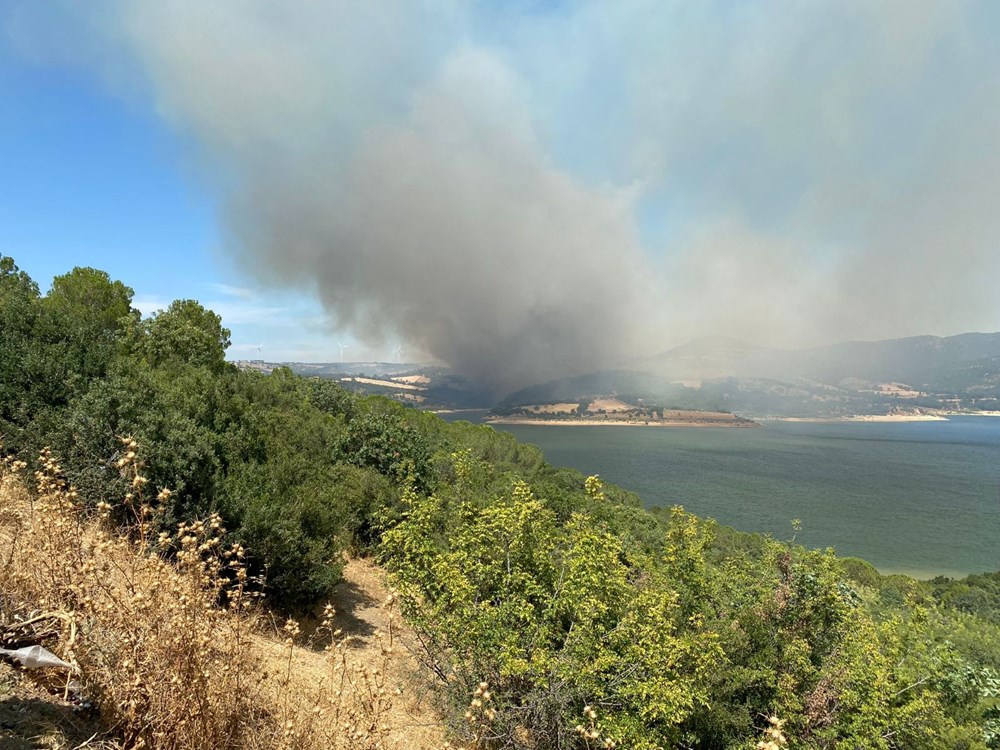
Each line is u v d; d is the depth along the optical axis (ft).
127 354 84.38
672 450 621.31
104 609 10.48
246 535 27.94
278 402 90.02
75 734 9.14
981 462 585.22
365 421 73.82
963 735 22.38
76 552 11.81
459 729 18.80
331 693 15.89
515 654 18.20
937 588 120.16
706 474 428.97
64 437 27.48
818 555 27.02
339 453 69.62
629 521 71.97
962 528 282.36
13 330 43.27
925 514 317.83
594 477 25.50
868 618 28.14
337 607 36.45
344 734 12.21
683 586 26.63
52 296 102.17
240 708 11.52
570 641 18.79
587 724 17.39
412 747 17.13
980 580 143.84
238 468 33.83
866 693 22.31
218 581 14.35
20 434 29.37
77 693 10.12
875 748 21.29
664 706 17.49
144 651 10.12
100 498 24.20
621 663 18.74
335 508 38.06
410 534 21.90
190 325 108.06
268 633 23.48
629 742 17.43
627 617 19.89
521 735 18.78
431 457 82.12
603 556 21.18
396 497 55.47
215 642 12.64
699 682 20.83
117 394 29.89
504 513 22.08
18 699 9.33
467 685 19.48
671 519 29.63
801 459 567.59
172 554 21.98
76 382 36.96
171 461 27.32
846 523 280.31
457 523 25.53
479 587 21.26
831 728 21.77
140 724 9.58
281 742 11.37
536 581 21.06
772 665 23.72
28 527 12.68
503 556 21.81
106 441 27.37
